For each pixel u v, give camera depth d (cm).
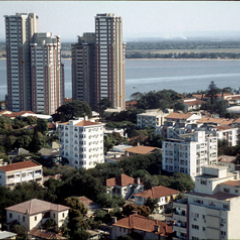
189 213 15838
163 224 17250
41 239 17825
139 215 18888
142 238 16950
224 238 15112
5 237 17412
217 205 15375
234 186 15650
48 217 18925
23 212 18562
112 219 18500
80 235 18012
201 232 15625
